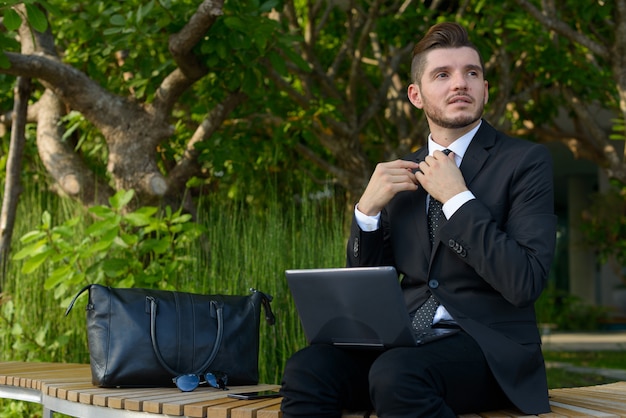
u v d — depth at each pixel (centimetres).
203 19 384
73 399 261
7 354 431
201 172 466
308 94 550
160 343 274
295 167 570
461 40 229
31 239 388
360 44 557
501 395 211
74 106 433
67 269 383
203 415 226
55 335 430
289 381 207
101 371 269
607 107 689
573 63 607
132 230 429
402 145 602
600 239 1147
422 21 596
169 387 277
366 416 208
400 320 203
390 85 646
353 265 235
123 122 434
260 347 371
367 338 212
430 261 222
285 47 420
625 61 496
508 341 209
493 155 224
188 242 411
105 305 275
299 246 400
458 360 200
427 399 191
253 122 541
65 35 476
